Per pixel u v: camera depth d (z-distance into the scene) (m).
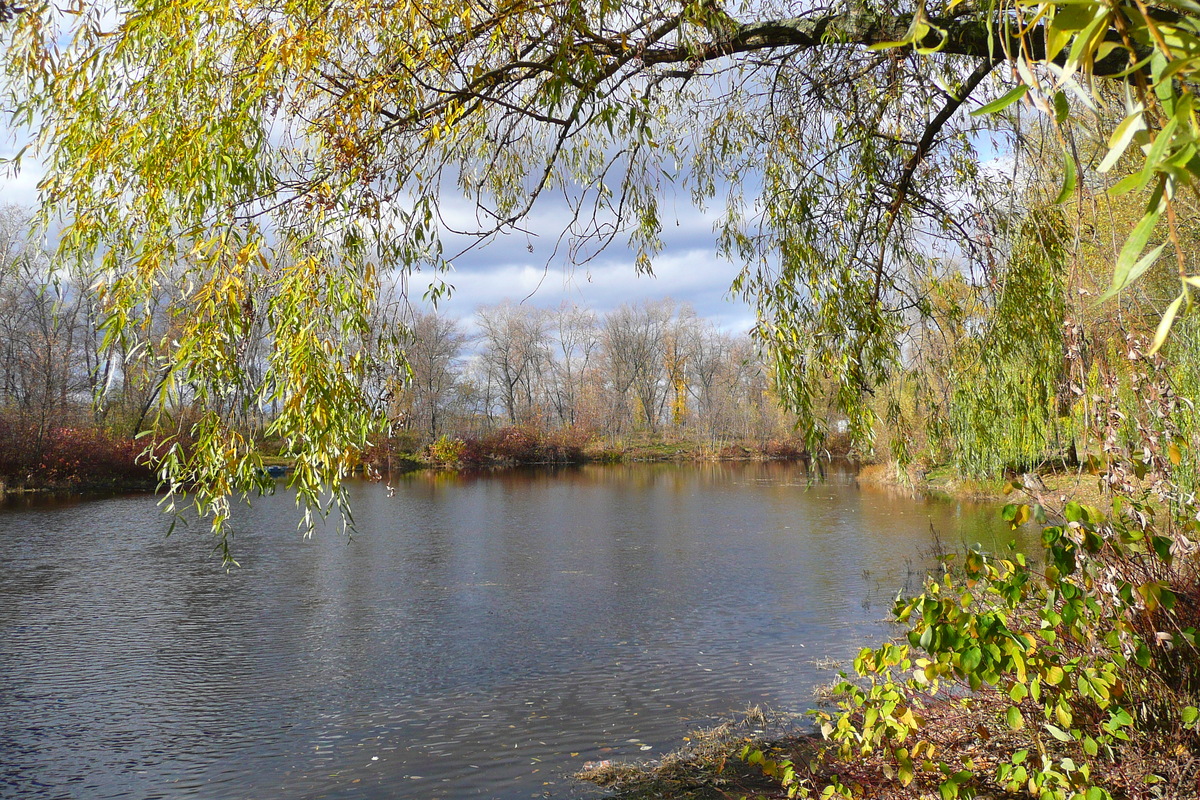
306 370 2.82
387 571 14.12
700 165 5.29
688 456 53.97
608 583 13.04
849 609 10.88
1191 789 3.11
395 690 7.99
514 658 9.02
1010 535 14.67
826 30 3.61
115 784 5.99
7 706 7.59
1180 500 3.09
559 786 5.69
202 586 12.87
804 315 4.39
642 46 3.45
